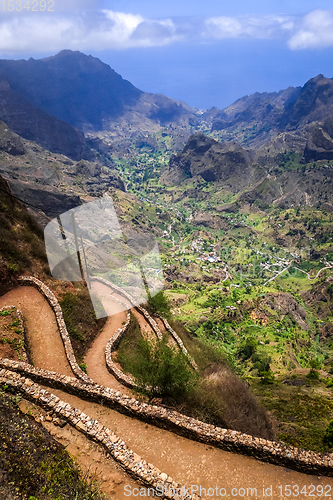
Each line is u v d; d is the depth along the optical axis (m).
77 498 5.82
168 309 21.94
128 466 7.15
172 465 8.59
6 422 6.96
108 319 17.11
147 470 7.18
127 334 16.80
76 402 10.09
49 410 8.34
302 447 14.62
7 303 14.34
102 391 10.30
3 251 14.60
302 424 18.34
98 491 6.46
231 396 15.26
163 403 12.27
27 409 8.16
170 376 12.41
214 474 8.48
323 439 15.66
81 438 7.81
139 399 12.25
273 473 8.66
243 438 9.27
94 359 14.38
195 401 12.52
